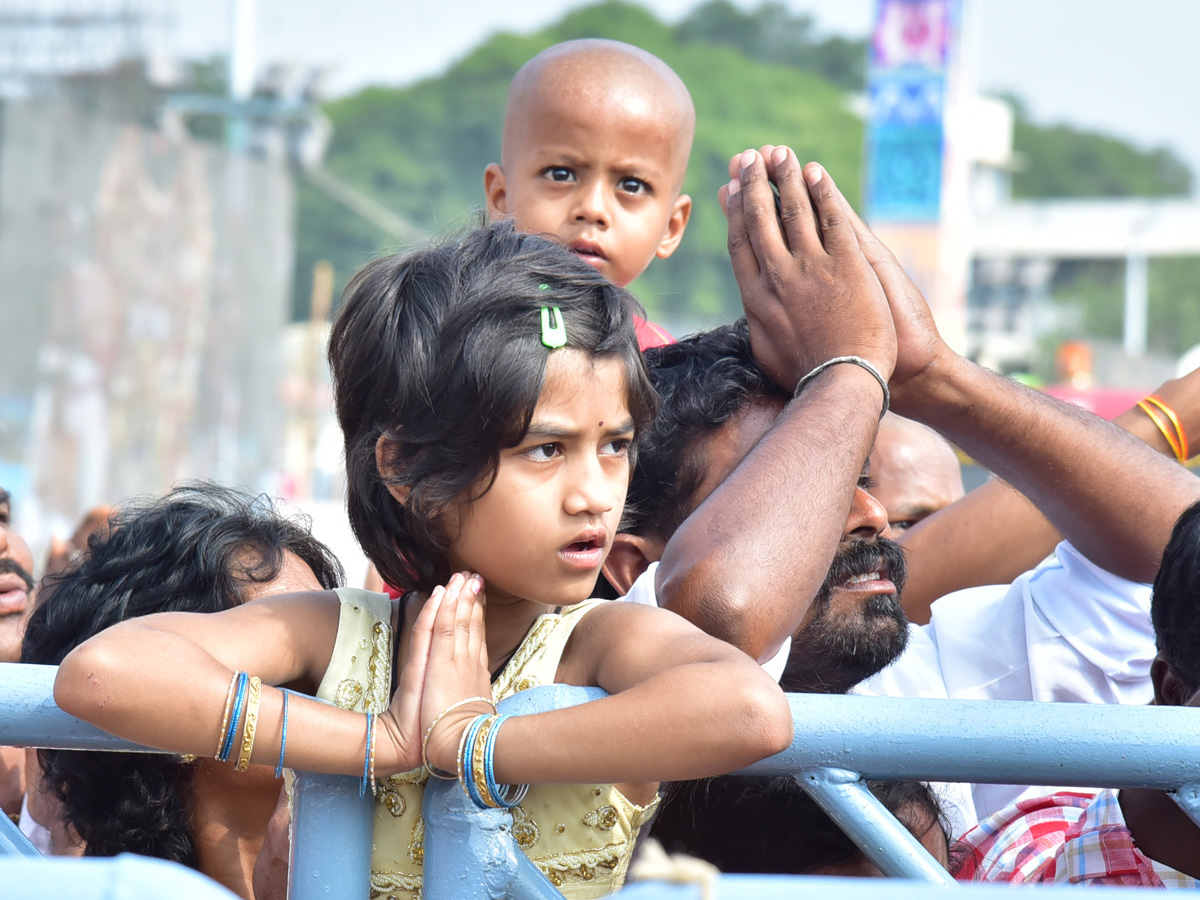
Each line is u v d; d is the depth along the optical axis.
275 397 34.69
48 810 3.68
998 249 66.25
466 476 2.22
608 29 106.31
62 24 35.22
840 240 3.12
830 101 99.69
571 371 2.23
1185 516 2.90
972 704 2.14
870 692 3.75
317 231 73.06
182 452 32.47
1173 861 2.73
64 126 30.73
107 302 31.17
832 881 1.43
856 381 2.99
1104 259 83.88
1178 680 2.89
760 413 3.33
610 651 2.27
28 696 2.14
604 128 4.96
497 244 2.40
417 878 2.23
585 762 2.02
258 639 2.29
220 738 2.07
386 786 2.26
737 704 1.99
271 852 2.94
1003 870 3.04
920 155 21.88
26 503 29.86
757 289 3.23
